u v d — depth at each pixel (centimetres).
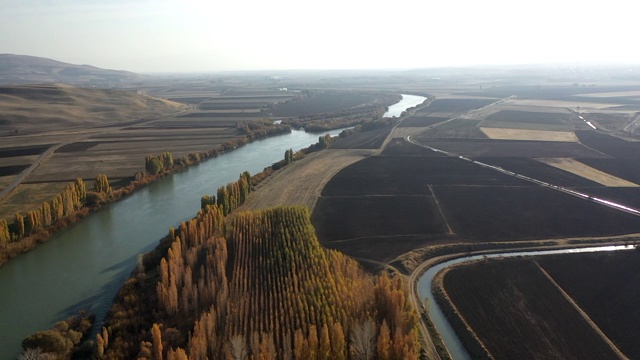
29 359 5138
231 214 10244
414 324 5481
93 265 8262
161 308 6338
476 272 7281
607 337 5638
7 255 8375
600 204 10444
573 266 7456
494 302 6425
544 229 9025
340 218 9869
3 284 7594
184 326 5906
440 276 7144
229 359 4806
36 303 6988
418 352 5078
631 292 6669
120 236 9594
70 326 6166
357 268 7244
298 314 5697
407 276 7244
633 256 7819
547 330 5766
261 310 5966
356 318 5528
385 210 10306
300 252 7575
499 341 5553
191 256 7319
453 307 6256
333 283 6172
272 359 4691
